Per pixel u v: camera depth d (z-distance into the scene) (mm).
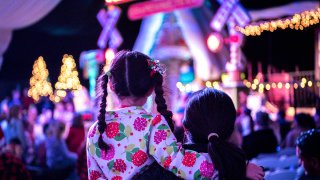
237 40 9742
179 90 12117
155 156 2012
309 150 2879
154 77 2170
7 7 6301
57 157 8102
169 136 2043
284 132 8445
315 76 13188
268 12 11633
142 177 2031
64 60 17266
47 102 16953
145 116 2098
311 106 11430
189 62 14734
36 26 13656
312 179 2893
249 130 7207
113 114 2137
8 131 8891
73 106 13766
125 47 17672
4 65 18078
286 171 4820
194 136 2074
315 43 13430
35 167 8062
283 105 12461
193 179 1941
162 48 14406
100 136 2084
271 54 14586
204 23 13570
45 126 9117
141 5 11570
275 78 13719
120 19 17234
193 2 10742
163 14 13969
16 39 16969
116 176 2076
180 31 14469
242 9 10117
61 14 12953
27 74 18562
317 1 11195
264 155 5969
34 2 6414
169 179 1997
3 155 4969
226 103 2059
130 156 2049
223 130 2035
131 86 2139
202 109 2033
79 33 15008
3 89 18828
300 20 7434
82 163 5434
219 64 13727
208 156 1979
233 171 1867
